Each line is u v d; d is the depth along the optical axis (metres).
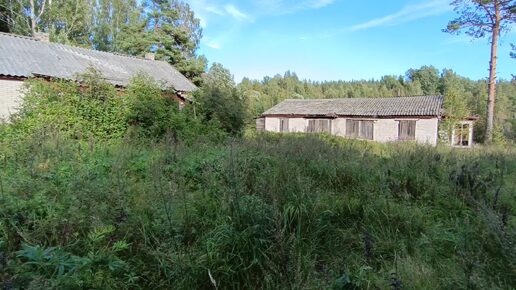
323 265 3.05
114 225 3.09
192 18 39.94
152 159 5.80
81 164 4.98
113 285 2.40
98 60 20.28
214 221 3.31
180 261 2.62
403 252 3.24
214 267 2.70
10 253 2.36
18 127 8.59
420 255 3.18
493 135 20.73
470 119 23.52
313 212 3.57
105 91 10.73
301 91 70.38
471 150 9.73
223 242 2.88
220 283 2.65
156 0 37.16
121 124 10.17
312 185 4.44
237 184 3.57
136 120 10.57
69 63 18.05
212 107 13.75
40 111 9.28
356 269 2.94
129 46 32.69
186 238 3.10
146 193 3.96
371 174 5.29
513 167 7.03
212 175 4.56
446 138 23.00
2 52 16.31
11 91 14.95
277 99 50.81
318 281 2.54
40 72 15.77
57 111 9.37
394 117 25.31
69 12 33.03
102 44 35.94
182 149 6.82
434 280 2.71
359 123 27.27
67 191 3.55
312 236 3.33
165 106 11.23
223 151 6.14
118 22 37.28
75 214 3.01
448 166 6.00
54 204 3.22
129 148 7.14
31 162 4.72
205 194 4.05
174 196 3.50
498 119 36.47
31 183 3.68
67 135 8.12
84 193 3.43
